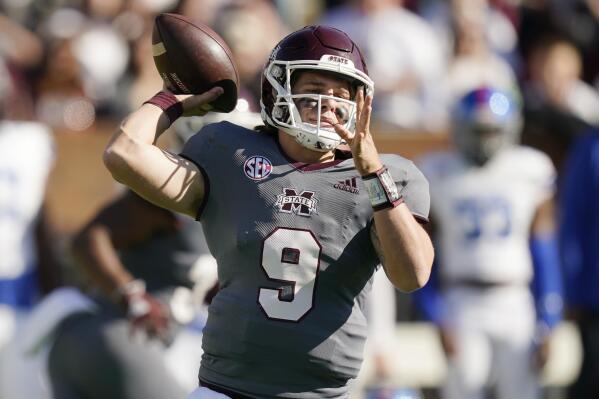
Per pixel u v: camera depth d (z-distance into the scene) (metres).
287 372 11.73
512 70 30.50
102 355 17.34
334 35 11.91
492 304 23.50
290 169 11.91
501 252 23.61
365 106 11.09
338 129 11.17
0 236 22.47
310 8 32.09
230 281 11.99
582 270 22.92
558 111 26.91
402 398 19.55
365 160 11.22
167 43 12.44
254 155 12.02
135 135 11.76
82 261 17.19
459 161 24.08
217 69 12.41
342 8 29.45
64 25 27.84
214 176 12.03
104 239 17.16
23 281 22.72
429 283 23.50
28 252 22.78
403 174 11.96
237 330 11.77
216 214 12.02
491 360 23.45
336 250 11.70
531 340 23.62
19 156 22.84
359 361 12.01
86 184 24.58
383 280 20.95
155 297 17.39
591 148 23.03
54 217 24.38
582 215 23.03
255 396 11.79
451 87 28.41
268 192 11.83
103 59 27.12
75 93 26.53
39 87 26.86
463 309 23.45
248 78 23.27
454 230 23.72
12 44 27.84
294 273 11.68
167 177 11.83
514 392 23.52
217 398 11.89
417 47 27.91
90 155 24.64
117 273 17.08
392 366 21.09
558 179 26.70
